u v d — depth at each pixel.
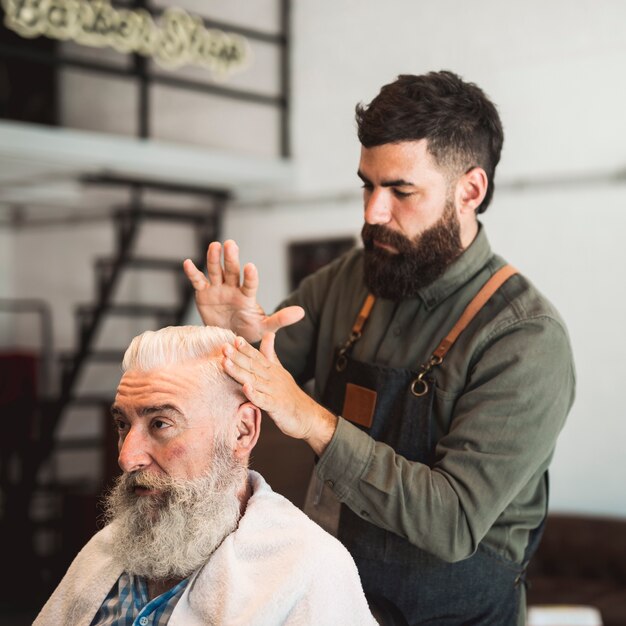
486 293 1.75
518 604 1.83
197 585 1.50
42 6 4.76
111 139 4.97
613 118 4.42
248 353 1.50
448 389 1.72
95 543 1.71
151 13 5.34
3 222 8.44
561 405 1.68
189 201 6.64
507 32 4.78
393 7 5.29
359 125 1.71
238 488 1.55
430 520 1.59
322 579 1.49
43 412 6.18
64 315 7.99
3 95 7.39
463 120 1.68
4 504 6.27
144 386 1.48
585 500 4.62
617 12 4.38
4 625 5.15
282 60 5.84
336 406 1.88
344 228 5.61
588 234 4.55
